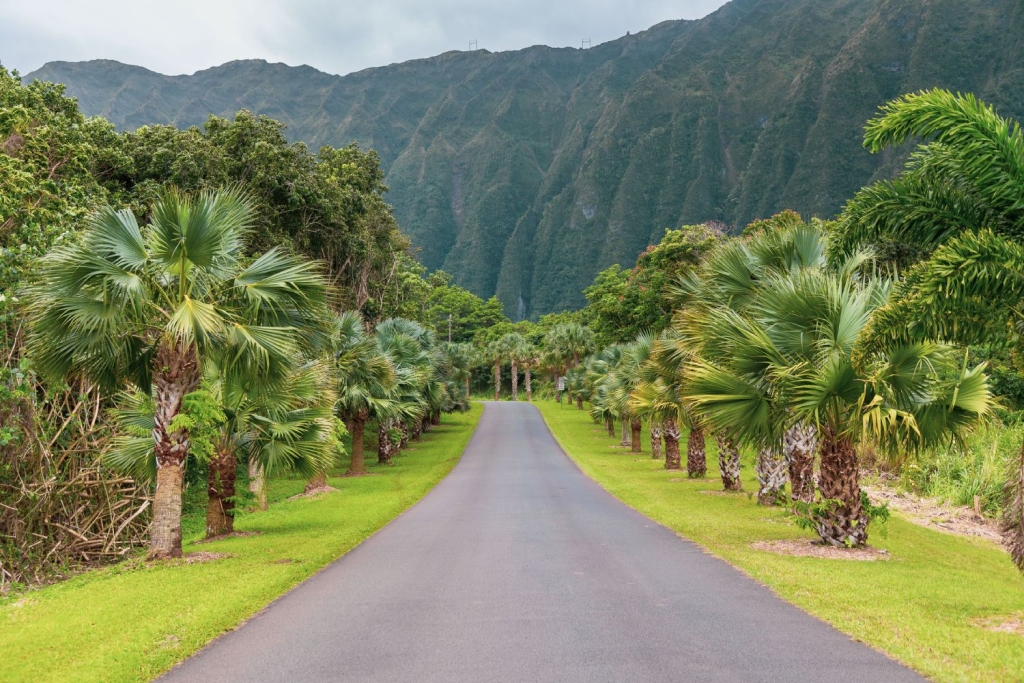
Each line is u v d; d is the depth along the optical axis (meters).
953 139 8.16
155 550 11.66
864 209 9.07
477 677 5.37
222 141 36.41
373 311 51.31
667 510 16.39
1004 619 7.11
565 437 51.53
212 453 14.06
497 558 10.72
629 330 53.47
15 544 14.19
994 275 7.16
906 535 14.34
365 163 51.19
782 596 7.98
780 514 15.46
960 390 11.10
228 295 12.04
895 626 6.61
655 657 5.76
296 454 15.39
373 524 15.23
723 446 20.92
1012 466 8.51
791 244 14.89
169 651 6.20
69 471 15.93
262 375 11.91
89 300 10.83
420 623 7.05
